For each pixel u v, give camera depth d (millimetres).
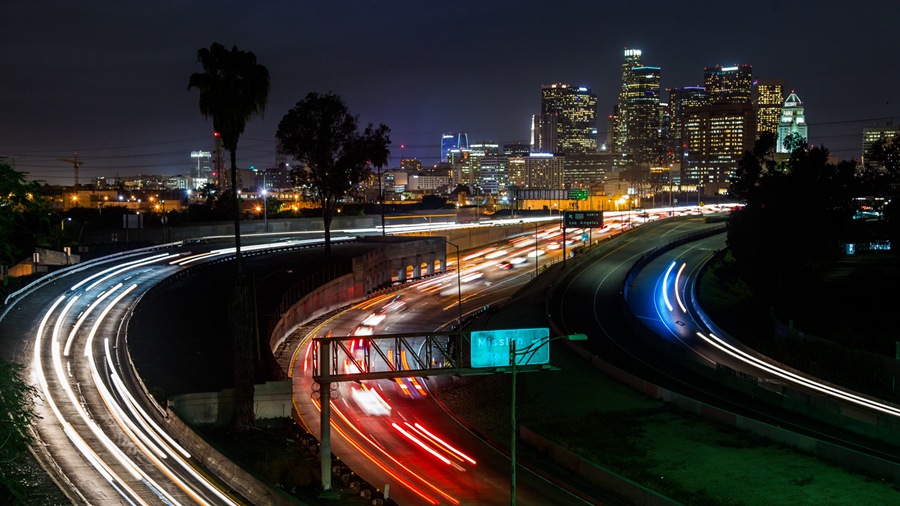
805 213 117000
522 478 48094
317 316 100062
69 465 39969
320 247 127938
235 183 54188
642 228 198625
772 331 98438
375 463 50344
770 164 148250
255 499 38656
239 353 53625
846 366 74875
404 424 61094
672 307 112188
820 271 133250
